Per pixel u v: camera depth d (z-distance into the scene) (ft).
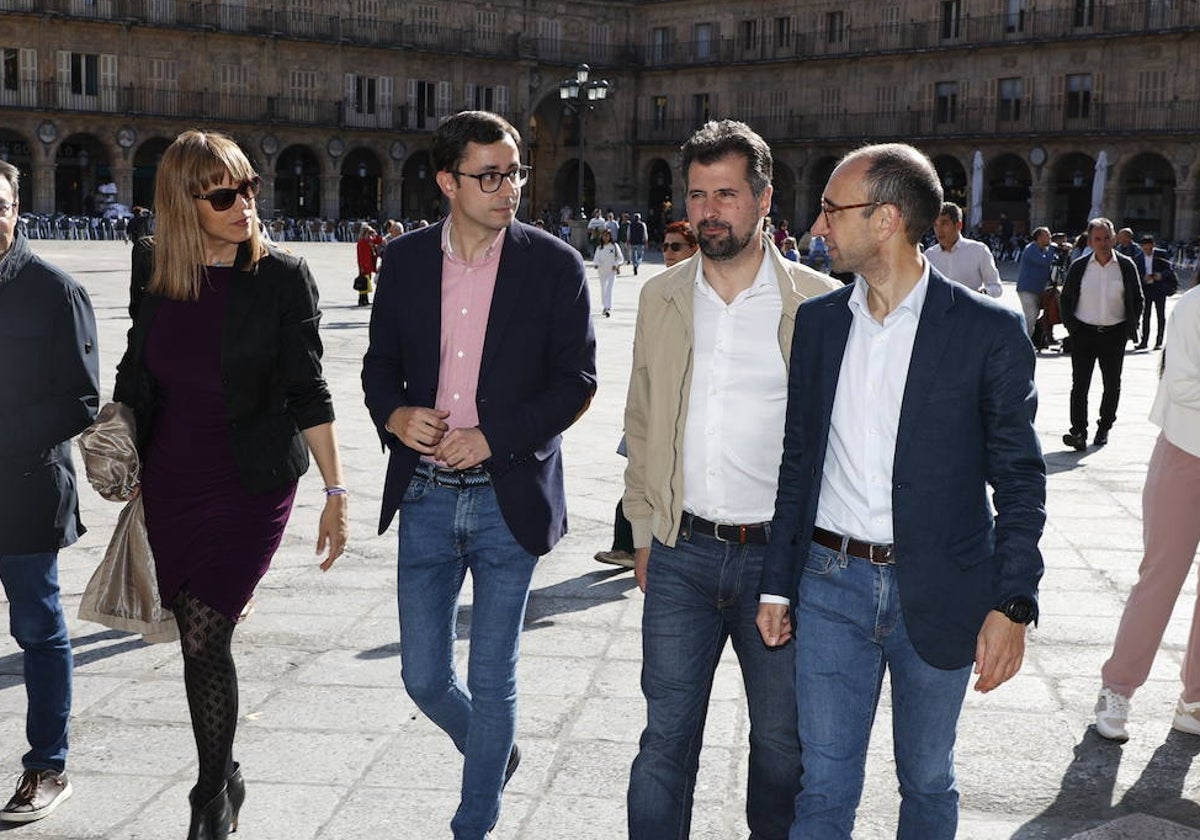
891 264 10.28
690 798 11.85
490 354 12.17
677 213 201.87
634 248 125.80
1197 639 15.71
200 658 11.81
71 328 12.91
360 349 57.82
